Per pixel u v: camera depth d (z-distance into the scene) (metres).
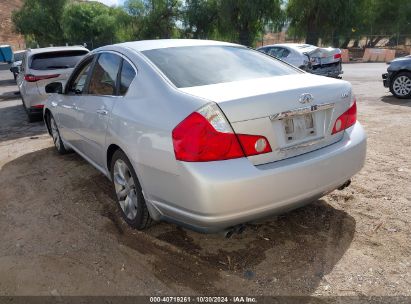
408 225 3.44
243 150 2.63
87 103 4.18
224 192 2.54
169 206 2.86
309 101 2.89
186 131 2.60
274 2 33.69
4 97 15.15
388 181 4.40
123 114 3.29
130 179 3.51
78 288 2.83
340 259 3.00
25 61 9.48
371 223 3.50
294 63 13.47
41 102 8.81
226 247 3.24
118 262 3.11
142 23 41.94
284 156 2.81
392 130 6.61
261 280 2.81
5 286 2.90
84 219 3.87
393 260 2.96
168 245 3.31
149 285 2.82
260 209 2.68
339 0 32.47
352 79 15.26
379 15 38.88
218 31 39.28
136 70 3.41
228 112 2.58
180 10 40.56
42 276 2.99
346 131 3.25
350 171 3.16
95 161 4.32
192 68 3.30
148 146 2.90
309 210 3.78
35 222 3.87
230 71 3.35
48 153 6.25
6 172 5.46
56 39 45.41
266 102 2.69
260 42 39.88
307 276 2.83
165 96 2.95
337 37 34.59
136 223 3.47
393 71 9.91
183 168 2.61
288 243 3.24
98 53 4.31
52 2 43.56
